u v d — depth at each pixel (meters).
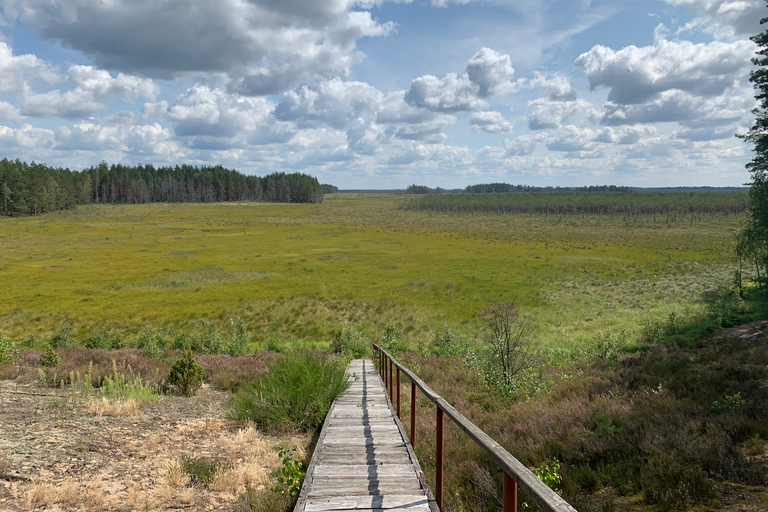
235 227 122.62
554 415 8.09
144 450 6.27
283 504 4.58
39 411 7.64
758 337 17.94
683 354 14.84
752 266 49.53
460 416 3.61
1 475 4.82
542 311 35.09
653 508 4.77
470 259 67.19
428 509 3.97
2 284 46.38
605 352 17.88
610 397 9.52
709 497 4.82
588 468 5.71
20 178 146.88
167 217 148.88
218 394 11.05
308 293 43.09
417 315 34.81
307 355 9.72
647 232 114.12
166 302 38.84
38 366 11.82
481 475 5.27
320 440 6.01
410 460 5.25
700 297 36.53
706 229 119.25
